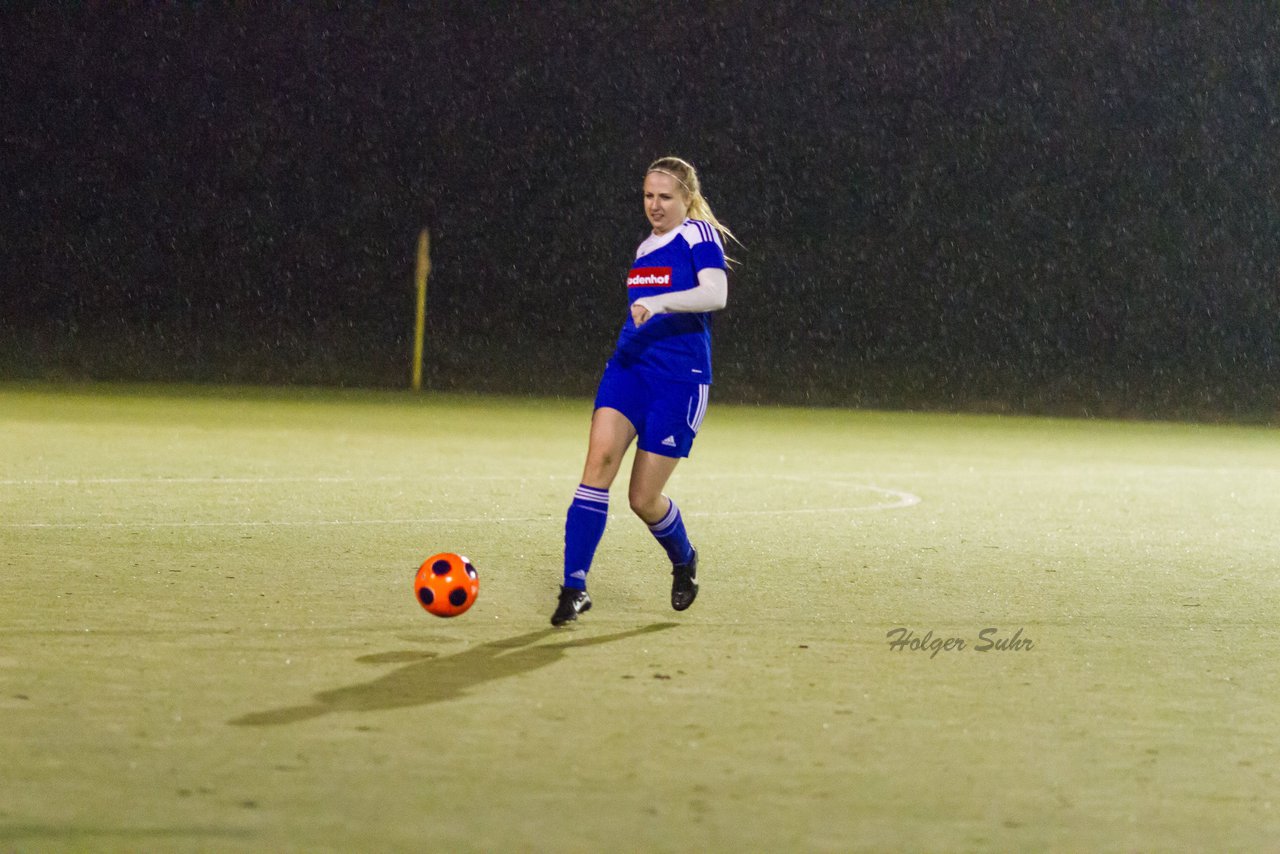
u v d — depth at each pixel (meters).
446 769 15.61
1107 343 133.62
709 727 17.73
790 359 130.62
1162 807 15.11
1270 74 132.12
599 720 17.92
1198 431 105.50
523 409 99.56
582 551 24.48
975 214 133.62
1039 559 35.16
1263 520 46.12
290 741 16.56
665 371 24.72
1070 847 13.80
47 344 121.69
